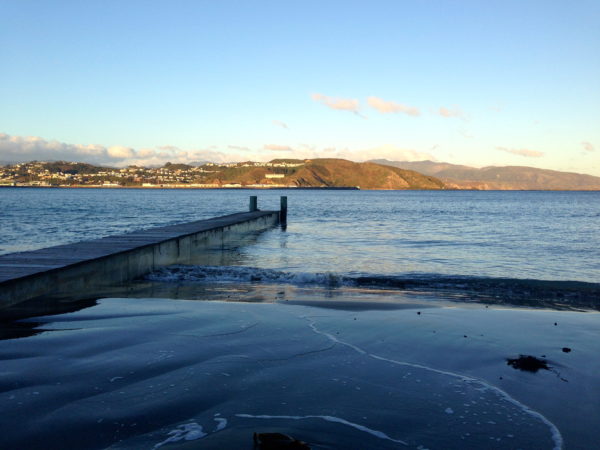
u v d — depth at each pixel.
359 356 5.02
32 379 4.13
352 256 16.27
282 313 7.21
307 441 3.07
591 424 3.46
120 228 27.27
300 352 5.10
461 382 4.29
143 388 3.94
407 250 18.11
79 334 5.77
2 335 5.72
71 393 3.81
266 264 14.35
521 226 32.06
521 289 9.93
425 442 3.12
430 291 9.93
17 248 17.72
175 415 3.42
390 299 8.89
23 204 64.62
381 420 3.44
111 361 4.68
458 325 6.59
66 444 2.97
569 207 72.69
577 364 4.88
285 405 3.66
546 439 3.21
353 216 44.25
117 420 3.32
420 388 4.11
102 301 8.26
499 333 6.18
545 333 6.23
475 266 14.28
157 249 12.85
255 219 27.86
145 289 9.89
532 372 4.61
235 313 7.16
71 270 9.13
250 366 4.58
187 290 9.76
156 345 5.28
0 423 3.25
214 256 16.48
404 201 100.50
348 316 7.05
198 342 5.43
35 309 7.43
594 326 6.68
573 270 13.77
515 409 3.70
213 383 4.09
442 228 29.66
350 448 2.99
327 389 4.02
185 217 39.44
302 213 49.84
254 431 3.18
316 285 10.56
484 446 3.09
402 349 5.33
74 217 37.97
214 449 2.89
